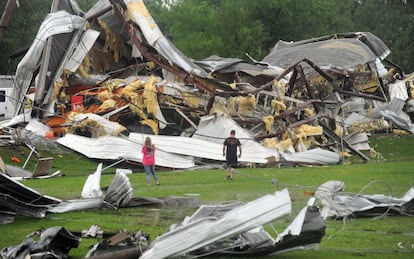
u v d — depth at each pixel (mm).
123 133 30656
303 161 29156
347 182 20500
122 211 15609
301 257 10656
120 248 10461
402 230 12875
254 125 32312
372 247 11438
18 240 12305
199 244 9688
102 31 36969
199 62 42094
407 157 32844
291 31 73000
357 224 13516
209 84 33188
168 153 28500
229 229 9656
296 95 39750
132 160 27984
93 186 16547
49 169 23984
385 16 90312
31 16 71000
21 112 33969
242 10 71312
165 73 35406
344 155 32062
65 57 34156
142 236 11336
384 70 49938
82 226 13609
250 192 18453
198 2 85188
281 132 31750
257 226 9570
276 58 48344
